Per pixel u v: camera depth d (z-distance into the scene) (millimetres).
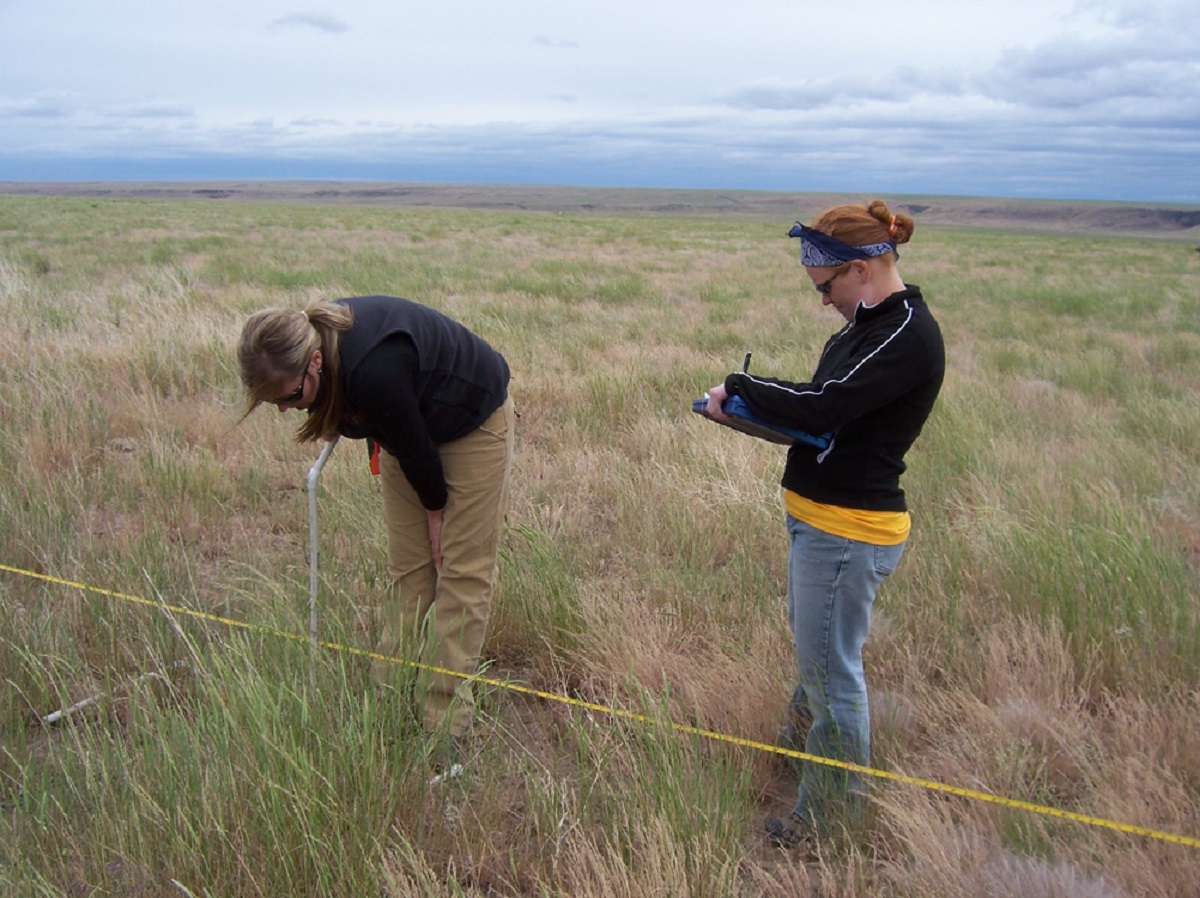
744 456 5922
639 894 2404
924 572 4422
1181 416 7719
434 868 2641
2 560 4246
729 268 22266
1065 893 2477
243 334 2611
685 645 3830
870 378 2461
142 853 2410
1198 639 3695
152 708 2971
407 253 22766
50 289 12219
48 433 5875
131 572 3990
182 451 5742
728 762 2854
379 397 2736
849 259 2543
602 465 6109
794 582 2770
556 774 3039
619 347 10008
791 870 2652
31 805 2643
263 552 4438
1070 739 3129
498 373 3135
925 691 3467
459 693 3145
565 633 3791
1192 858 2566
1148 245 53938
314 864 2420
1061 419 7824
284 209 60656
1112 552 4227
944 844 2621
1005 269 27062
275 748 2574
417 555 3367
